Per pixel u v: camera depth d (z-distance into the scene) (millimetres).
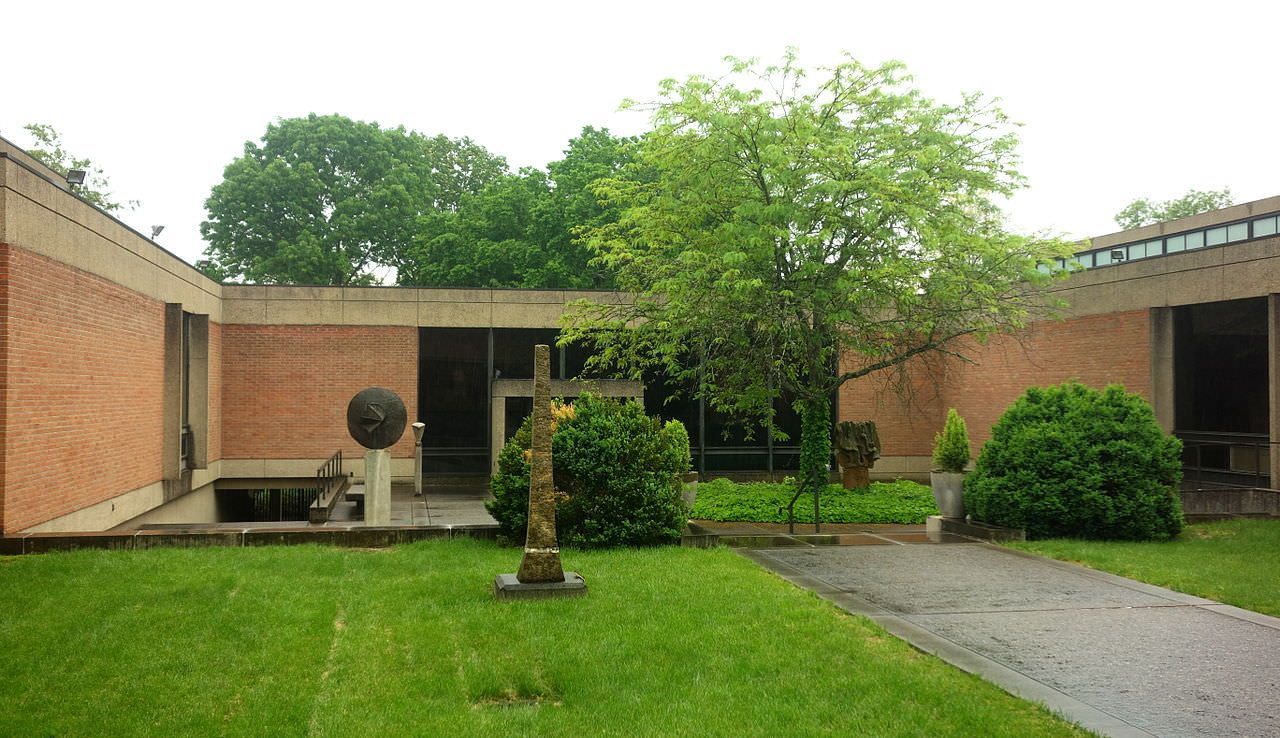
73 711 5945
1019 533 13406
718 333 17141
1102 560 11352
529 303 23781
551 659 7051
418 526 12789
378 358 23172
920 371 25188
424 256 42094
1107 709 6016
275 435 22719
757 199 17203
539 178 41531
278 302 22844
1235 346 16922
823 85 17188
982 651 7387
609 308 19859
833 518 16453
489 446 23734
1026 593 9609
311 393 22891
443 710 6070
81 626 7750
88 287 13688
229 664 6895
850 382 25000
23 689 6305
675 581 9859
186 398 20625
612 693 6371
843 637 7652
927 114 17312
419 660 7078
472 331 23953
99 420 14195
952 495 14945
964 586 9984
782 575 10594
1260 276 16031
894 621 8352
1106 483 13266
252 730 5652
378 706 6098
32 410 11859
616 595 9109
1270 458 15836
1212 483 17438
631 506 12531
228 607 8453
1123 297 19125
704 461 24578
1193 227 33531
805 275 16844
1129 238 37875
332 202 45031
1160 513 13211
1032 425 13938
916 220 15664
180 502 19328
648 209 18016
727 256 15664
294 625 7953
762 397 18438
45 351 12203
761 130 16609
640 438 12672
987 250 16125
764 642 7516
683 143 17016
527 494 12305
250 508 25922
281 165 43562
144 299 16406
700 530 13266
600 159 39000
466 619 8133
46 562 10281
